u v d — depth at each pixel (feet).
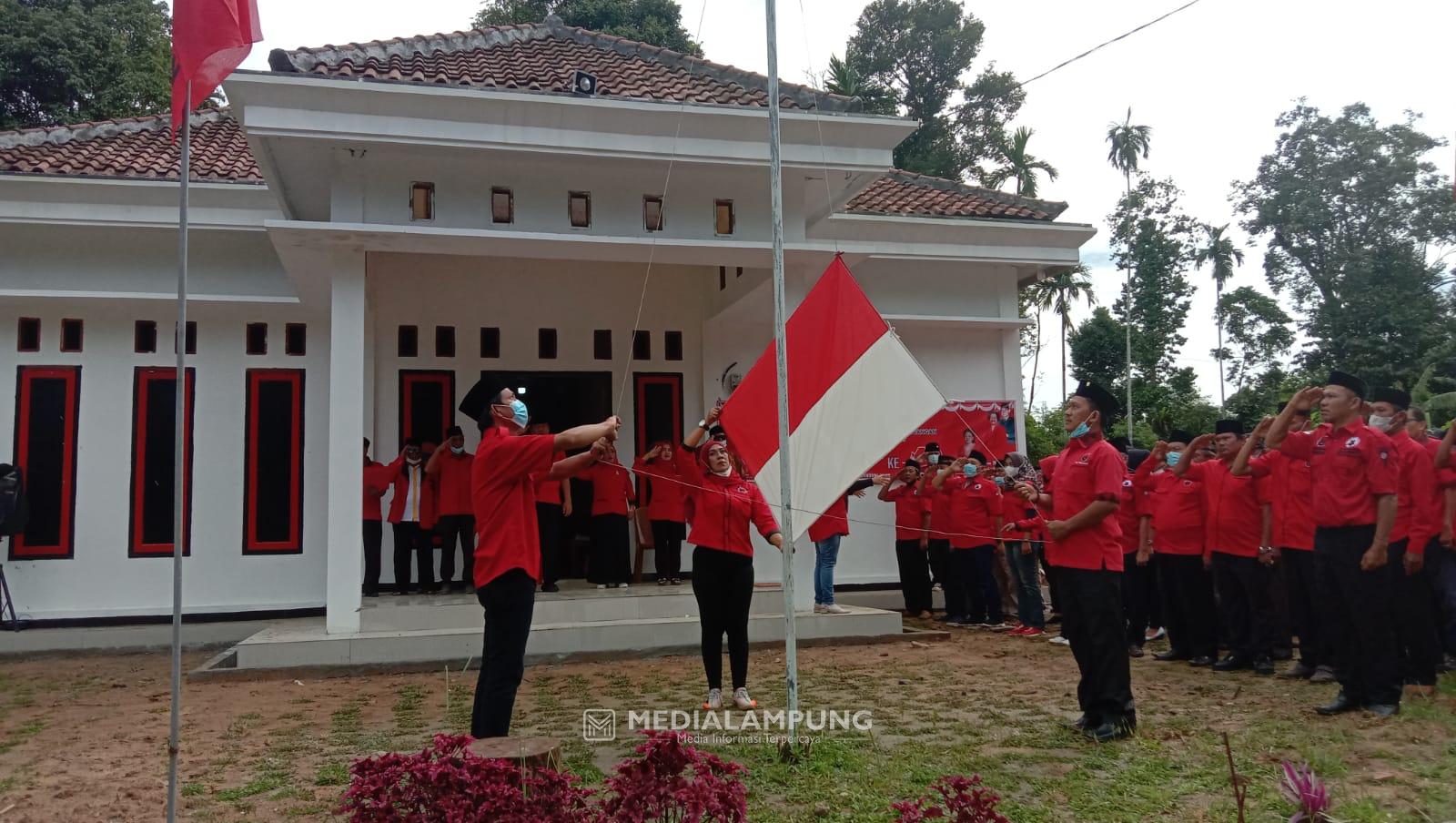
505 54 36.65
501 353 38.50
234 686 25.34
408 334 37.63
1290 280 99.50
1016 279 43.24
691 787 11.56
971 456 36.27
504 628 15.90
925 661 27.17
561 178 29.50
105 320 34.58
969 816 11.94
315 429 35.91
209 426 35.06
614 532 34.53
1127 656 18.57
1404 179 91.56
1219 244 105.91
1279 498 23.98
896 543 38.19
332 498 27.43
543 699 22.75
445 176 28.53
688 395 40.14
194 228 34.19
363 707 22.50
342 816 14.67
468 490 34.17
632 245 28.78
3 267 33.60
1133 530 28.91
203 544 34.55
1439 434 28.78
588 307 39.63
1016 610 35.91
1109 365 109.40
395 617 28.50
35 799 15.81
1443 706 19.99
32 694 25.44
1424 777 15.37
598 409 39.68
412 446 35.22
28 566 33.22
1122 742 17.94
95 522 33.86
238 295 34.71
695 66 35.68
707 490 20.85
